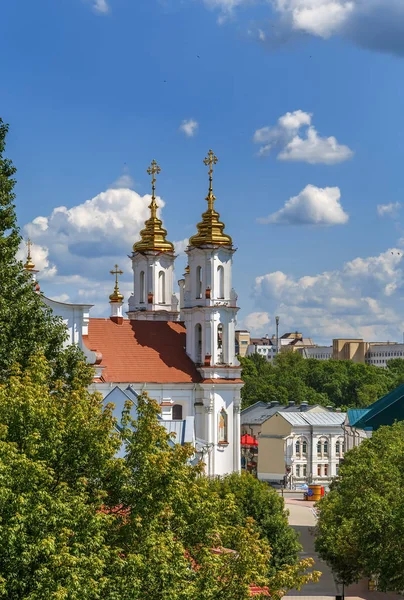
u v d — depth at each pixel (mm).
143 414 50031
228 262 125125
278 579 46719
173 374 121125
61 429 45969
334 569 86000
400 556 75188
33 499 42375
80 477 45125
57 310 112250
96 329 121125
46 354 73625
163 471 46500
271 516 89625
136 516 45438
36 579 40781
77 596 39906
